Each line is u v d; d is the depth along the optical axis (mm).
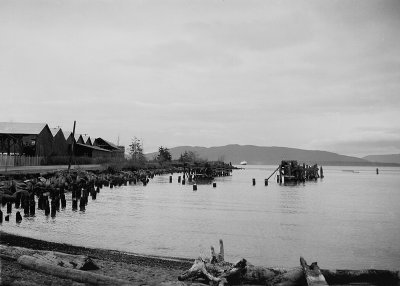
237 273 12711
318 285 11648
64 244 19391
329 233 25188
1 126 62531
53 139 69875
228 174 120188
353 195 55688
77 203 35594
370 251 20172
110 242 20922
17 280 10867
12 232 22375
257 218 31328
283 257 18844
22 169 48188
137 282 11836
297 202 44375
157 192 53938
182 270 14930
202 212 34312
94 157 89000
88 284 11305
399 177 134750
